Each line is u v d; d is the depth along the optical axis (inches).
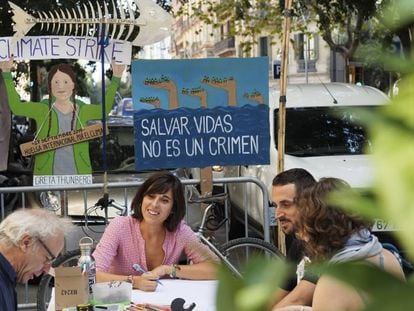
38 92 520.1
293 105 347.3
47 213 136.5
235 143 265.6
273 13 632.4
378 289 21.3
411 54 23.4
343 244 112.0
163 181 180.5
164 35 268.2
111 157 354.3
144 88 261.9
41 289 227.6
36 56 263.3
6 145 283.4
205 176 265.4
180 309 142.9
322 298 91.8
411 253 20.8
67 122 263.7
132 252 181.6
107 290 148.4
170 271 175.0
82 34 266.1
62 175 264.7
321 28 576.4
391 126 21.9
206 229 261.0
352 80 447.5
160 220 180.2
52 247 133.3
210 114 264.2
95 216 278.2
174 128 263.4
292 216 162.2
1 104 280.8
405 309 20.3
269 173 318.0
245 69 264.4
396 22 26.3
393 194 20.9
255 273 23.7
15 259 130.2
